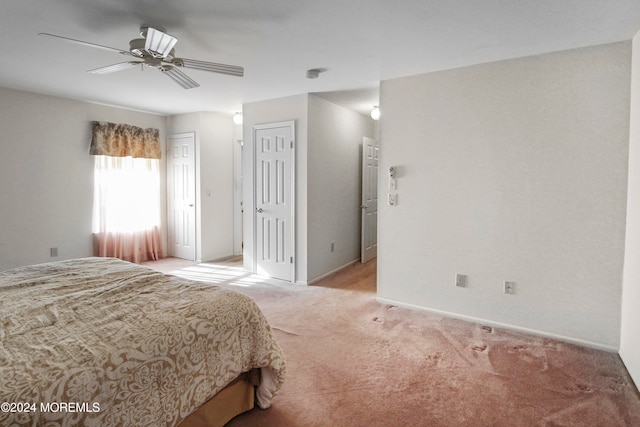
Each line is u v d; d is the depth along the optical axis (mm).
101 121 4855
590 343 2715
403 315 3344
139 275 2252
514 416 1923
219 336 1693
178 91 4133
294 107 4305
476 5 2074
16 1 2059
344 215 5125
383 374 2332
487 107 3037
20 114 4113
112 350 1322
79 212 4688
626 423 1871
